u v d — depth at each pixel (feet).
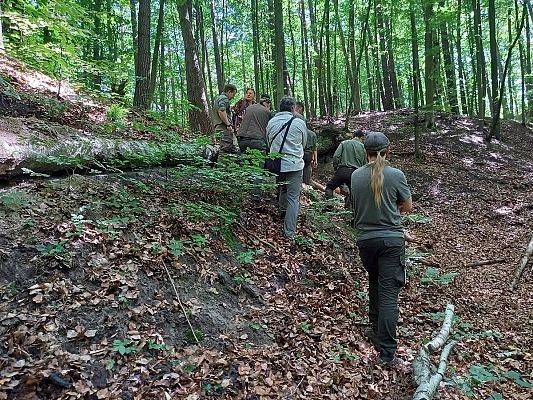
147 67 38.04
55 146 15.11
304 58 78.74
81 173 16.08
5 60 23.85
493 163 45.44
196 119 39.11
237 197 18.89
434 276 20.39
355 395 11.07
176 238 14.30
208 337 11.43
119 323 10.63
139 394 9.23
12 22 25.17
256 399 10.04
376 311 13.79
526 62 78.13
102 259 11.96
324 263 17.53
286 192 18.58
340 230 22.29
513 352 14.64
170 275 12.62
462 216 32.78
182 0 39.09
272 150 18.22
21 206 12.61
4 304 9.97
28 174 14.24
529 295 20.02
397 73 91.81
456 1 58.90
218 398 9.76
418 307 17.24
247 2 75.82
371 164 13.16
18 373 8.72
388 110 71.92
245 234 17.07
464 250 26.37
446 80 66.08
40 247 11.37
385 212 12.81
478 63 54.08
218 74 71.46
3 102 18.88
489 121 59.98
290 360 11.57
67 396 8.72
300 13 79.00
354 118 64.44
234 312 12.78
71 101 23.93
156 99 57.77
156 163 18.93
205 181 18.75
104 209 14.08
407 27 65.77
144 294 11.67
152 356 10.24
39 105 20.20
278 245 17.42
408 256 22.07
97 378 9.30
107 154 16.85
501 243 27.55
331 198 23.99
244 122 22.50
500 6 64.49
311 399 10.46
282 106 18.71
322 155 40.60
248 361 10.98
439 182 39.14
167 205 15.93
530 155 49.26
